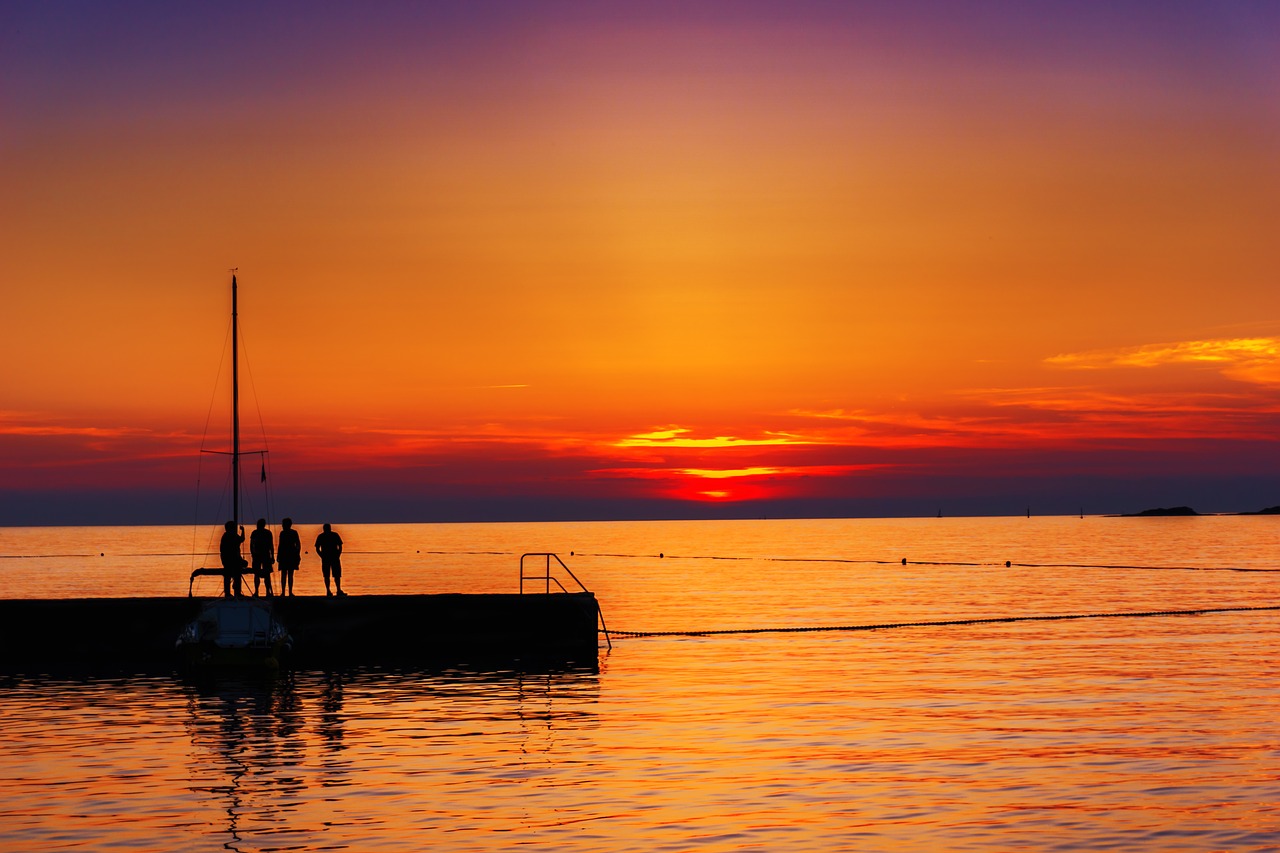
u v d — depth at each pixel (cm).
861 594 8906
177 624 4516
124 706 3491
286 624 4506
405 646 4553
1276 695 3556
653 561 16950
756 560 16712
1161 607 7300
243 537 4919
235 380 4972
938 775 2489
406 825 2109
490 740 2900
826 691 3709
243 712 3366
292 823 2123
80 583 12781
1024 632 5738
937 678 4000
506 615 4572
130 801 2284
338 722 3177
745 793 2339
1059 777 2466
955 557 16538
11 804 2261
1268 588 9200
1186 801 2261
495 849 1967
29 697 3697
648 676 4134
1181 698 3500
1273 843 1988
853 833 2058
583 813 2191
